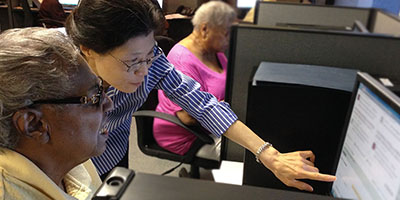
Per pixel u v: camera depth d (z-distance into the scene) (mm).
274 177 854
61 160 659
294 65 740
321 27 711
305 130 820
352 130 739
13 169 599
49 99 566
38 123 581
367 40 696
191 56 852
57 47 574
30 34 587
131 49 790
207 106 928
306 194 390
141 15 761
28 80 537
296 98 780
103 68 830
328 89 749
